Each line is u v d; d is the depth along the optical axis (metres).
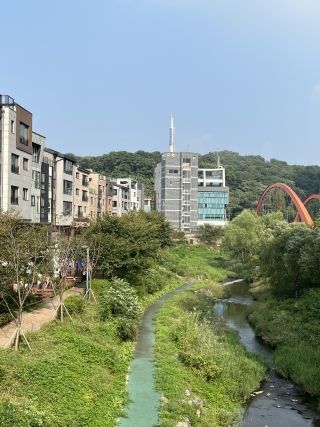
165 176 132.12
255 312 44.78
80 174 63.28
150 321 38.62
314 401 25.52
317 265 40.50
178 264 75.94
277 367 29.86
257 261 75.56
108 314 32.50
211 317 43.28
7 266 24.34
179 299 48.97
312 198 102.62
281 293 48.84
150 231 53.12
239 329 41.25
